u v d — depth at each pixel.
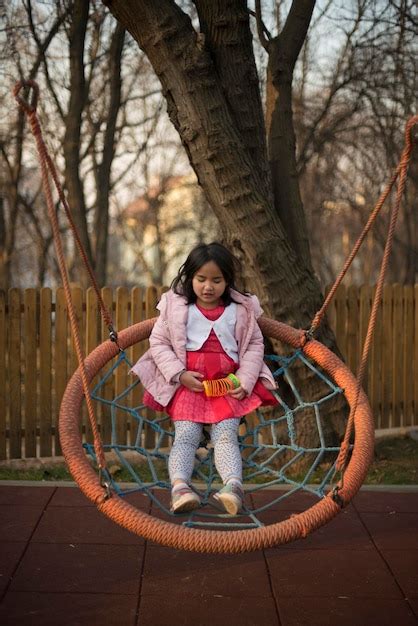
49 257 15.07
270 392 3.77
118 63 9.59
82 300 6.14
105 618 3.01
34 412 6.10
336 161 12.73
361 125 10.62
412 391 6.99
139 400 6.33
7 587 3.28
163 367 3.61
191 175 17.17
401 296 6.86
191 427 3.54
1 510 4.28
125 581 3.37
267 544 3.00
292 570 3.51
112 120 10.03
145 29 4.87
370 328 3.19
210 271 3.57
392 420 6.91
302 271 5.45
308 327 5.41
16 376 6.06
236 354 3.75
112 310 6.22
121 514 3.04
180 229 19.66
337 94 10.45
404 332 6.93
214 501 4.57
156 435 6.39
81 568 3.50
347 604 3.15
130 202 18.12
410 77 9.27
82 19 8.48
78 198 9.02
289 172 5.62
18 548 3.72
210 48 5.12
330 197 14.44
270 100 5.70
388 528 4.08
